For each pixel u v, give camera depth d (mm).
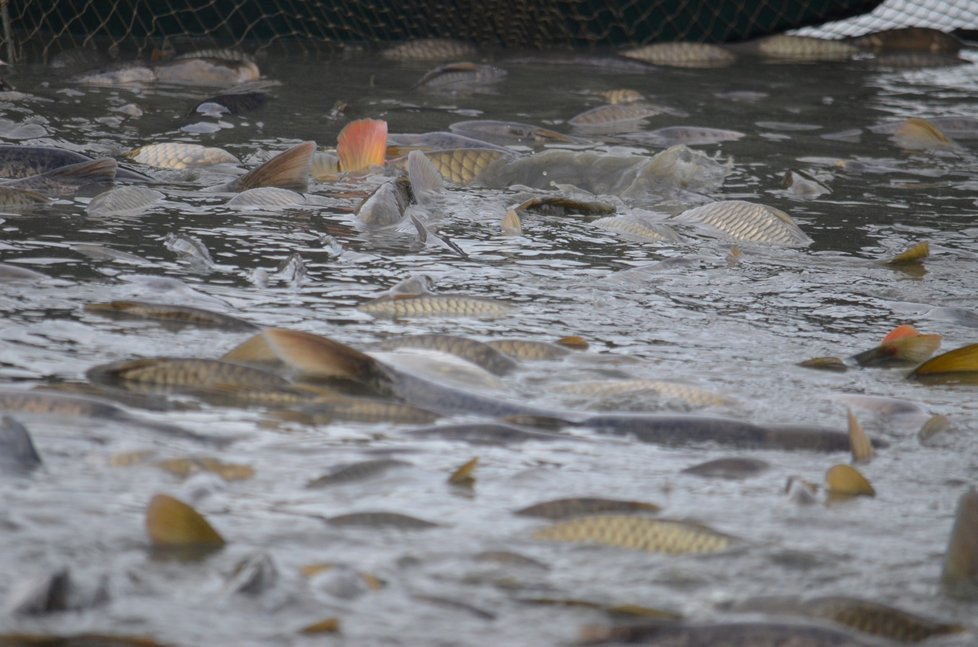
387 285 8641
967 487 5320
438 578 4219
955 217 11555
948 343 7809
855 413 6277
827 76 20141
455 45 21531
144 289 8125
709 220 10938
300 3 22188
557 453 5516
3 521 4402
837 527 4805
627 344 7496
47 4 21062
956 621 4016
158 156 12570
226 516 4633
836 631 3674
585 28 22766
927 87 19281
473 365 6551
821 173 13289
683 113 16656
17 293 7824
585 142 14508
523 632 3842
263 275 8633
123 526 4441
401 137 13477
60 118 14633
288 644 3695
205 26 22281
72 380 6172
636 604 4090
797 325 8109
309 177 12117
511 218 10445
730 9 22922
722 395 6398
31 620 3693
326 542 4449
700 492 5133
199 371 6168
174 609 3852
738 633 3682
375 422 5781
